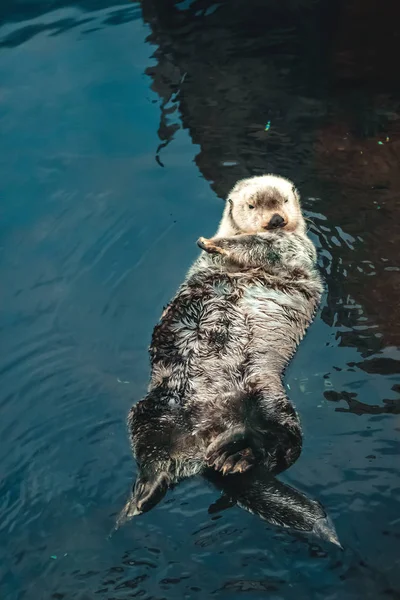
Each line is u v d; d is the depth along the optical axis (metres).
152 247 5.80
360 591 3.23
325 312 4.96
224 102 7.39
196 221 6.03
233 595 3.25
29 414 4.39
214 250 4.91
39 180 6.57
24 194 6.44
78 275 5.61
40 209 6.29
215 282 4.77
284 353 4.59
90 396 4.50
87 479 3.89
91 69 7.84
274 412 4.20
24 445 4.15
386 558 3.35
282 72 7.71
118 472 3.93
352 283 5.21
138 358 4.82
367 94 7.36
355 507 3.61
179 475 3.93
